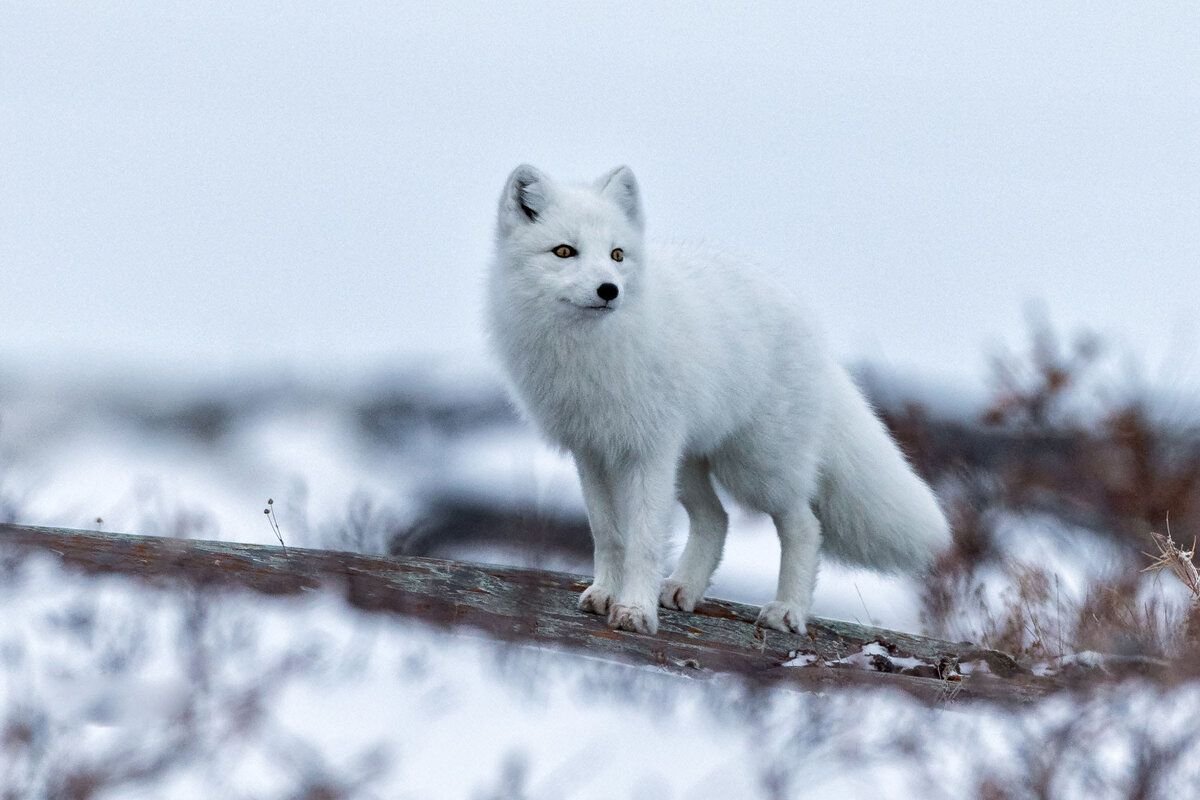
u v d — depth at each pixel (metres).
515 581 10.10
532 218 10.52
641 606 10.06
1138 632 9.54
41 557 7.32
